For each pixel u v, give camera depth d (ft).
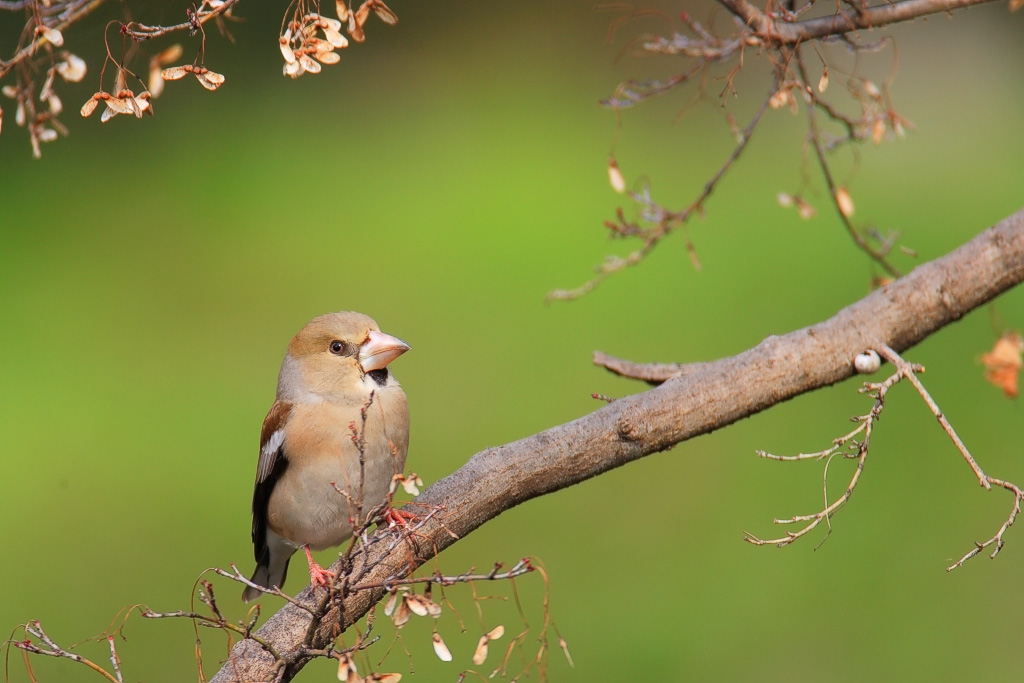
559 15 80.23
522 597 33.60
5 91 16.65
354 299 51.19
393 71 76.54
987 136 64.64
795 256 52.42
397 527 17.30
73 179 63.00
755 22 18.97
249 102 71.56
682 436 18.83
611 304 49.32
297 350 21.50
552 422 42.22
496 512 18.35
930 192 58.23
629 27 76.69
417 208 59.88
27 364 47.16
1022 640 31.01
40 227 58.29
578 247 54.49
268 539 23.30
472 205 59.62
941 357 44.34
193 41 71.05
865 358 18.90
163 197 61.67
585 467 18.62
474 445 40.65
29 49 16.05
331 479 21.01
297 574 34.53
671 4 70.49
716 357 44.52
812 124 21.70
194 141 67.46
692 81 69.05
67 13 16.80
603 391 43.93
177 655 32.37
